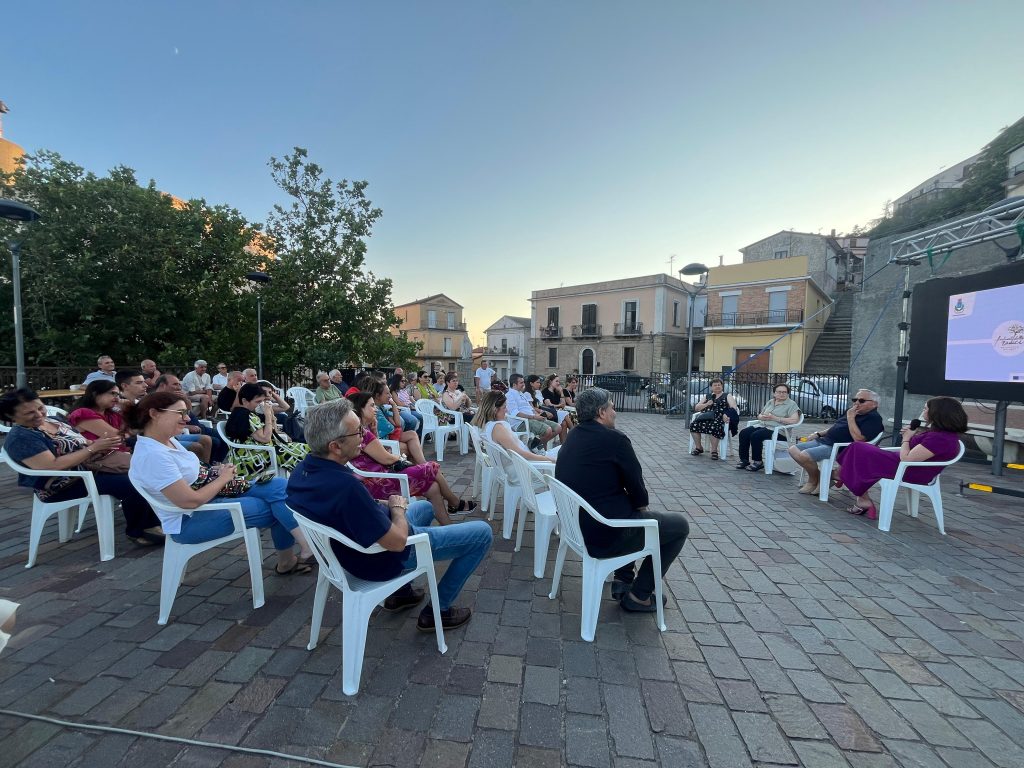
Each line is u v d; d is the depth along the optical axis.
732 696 2.21
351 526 2.12
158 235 12.37
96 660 2.38
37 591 3.05
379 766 1.79
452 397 8.55
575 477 2.76
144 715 2.02
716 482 6.22
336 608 2.92
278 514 3.10
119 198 12.01
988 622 2.87
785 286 27.27
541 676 2.33
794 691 2.26
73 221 11.53
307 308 14.27
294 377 14.34
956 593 3.23
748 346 28.64
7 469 6.10
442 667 2.38
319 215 14.56
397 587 2.33
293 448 4.55
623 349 36.19
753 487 5.97
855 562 3.72
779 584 3.34
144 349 12.52
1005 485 6.04
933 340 6.53
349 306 14.43
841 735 1.99
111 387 3.87
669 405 14.98
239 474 3.49
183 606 2.91
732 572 3.53
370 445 3.70
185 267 13.31
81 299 11.27
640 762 1.84
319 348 14.16
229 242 13.45
